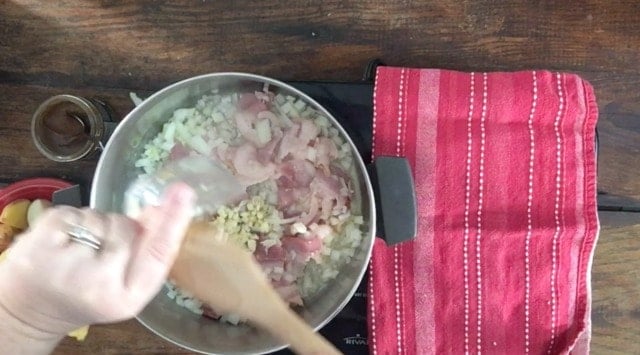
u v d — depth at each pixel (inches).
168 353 27.6
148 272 18.6
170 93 24.8
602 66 27.0
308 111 26.4
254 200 25.3
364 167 23.6
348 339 26.7
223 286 22.1
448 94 25.7
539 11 27.0
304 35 27.6
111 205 24.9
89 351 27.7
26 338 19.3
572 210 25.7
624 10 26.8
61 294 18.2
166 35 27.7
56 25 27.8
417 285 26.2
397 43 27.4
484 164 25.8
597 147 26.5
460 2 27.2
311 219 25.5
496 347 26.1
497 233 25.8
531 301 25.9
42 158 27.9
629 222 27.1
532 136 25.7
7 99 27.9
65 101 27.4
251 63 27.7
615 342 27.2
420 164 26.0
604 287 27.2
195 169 25.2
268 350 23.4
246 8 27.5
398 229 23.7
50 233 18.3
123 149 24.9
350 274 25.1
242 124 26.0
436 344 26.3
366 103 26.6
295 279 25.9
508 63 27.2
